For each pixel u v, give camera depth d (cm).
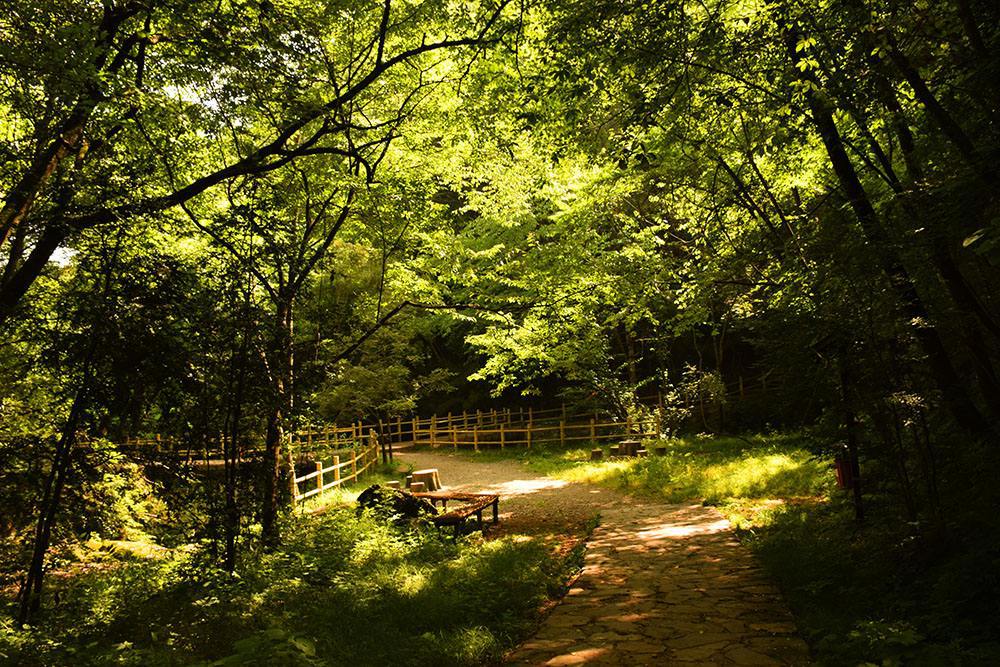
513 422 2728
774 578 605
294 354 845
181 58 648
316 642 460
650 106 651
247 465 717
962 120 560
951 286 571
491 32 783
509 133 939
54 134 614
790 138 780
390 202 966
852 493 830
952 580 445
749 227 1116
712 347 2408
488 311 1184
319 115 728
